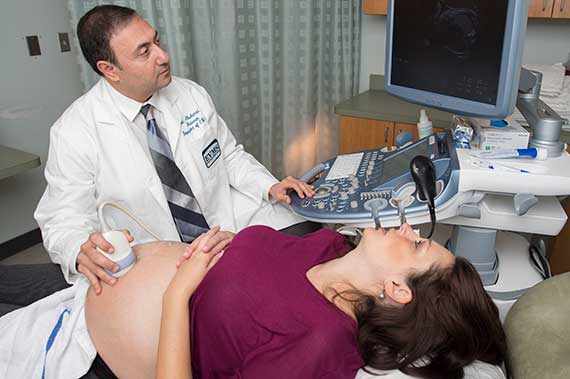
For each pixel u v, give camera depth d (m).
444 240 1.35
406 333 0.89
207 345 0.96
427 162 1.08
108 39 1.38
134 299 1.07
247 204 1.77
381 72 2.83
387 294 0.92
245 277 0.97
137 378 1.07
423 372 0.88
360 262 0.99
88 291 1.17
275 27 2.58
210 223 1.73
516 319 0.97
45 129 2.59
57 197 1.50
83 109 1.54
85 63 2.01
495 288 1.17
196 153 1.64
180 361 0.89
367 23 2.76
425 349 0.89
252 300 0.94
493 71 1.06
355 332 0.90
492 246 1.16
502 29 1.01
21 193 2.57
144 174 1.54
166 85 1.51
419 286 0.91
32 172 2.59
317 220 1.25
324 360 0.86
